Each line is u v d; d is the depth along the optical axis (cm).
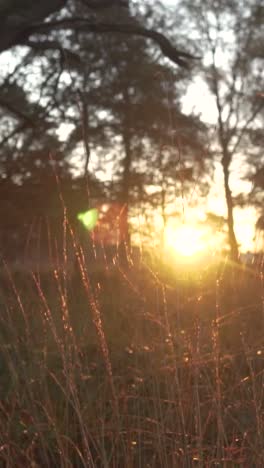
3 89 2273
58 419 444
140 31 1925
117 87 2642
